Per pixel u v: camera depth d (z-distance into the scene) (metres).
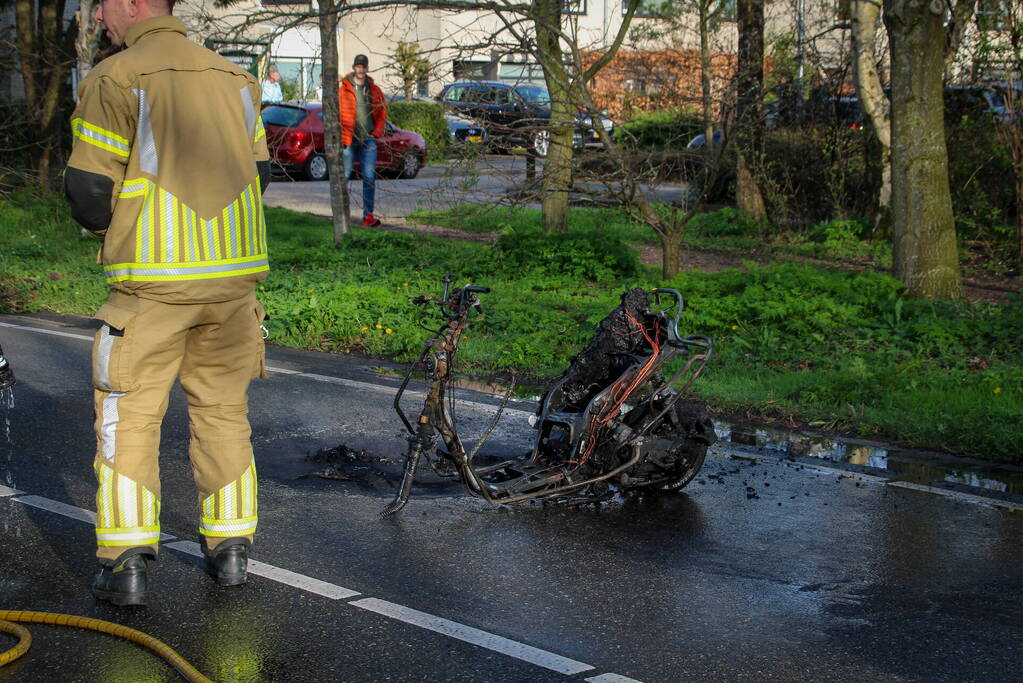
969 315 10.45
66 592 4.39
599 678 3.79
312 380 8.60
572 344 9.81
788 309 10.09
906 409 7.77
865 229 16.70
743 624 4.30
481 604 4.41
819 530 5.45
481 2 10.87
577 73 10.69
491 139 11.29
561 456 5.96
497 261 13.52
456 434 5.45
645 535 5.32
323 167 25.03
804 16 19.50
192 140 4.09
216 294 4.19
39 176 18.14
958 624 4.34
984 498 6.00
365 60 16.98
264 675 3.75
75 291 12.16
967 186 15.98
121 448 4.18
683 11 17.22
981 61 14.85
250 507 4.50
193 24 16.69
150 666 3.79
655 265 14.77
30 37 19.30
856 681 3.84
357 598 4.43
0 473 5.95
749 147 17.50
